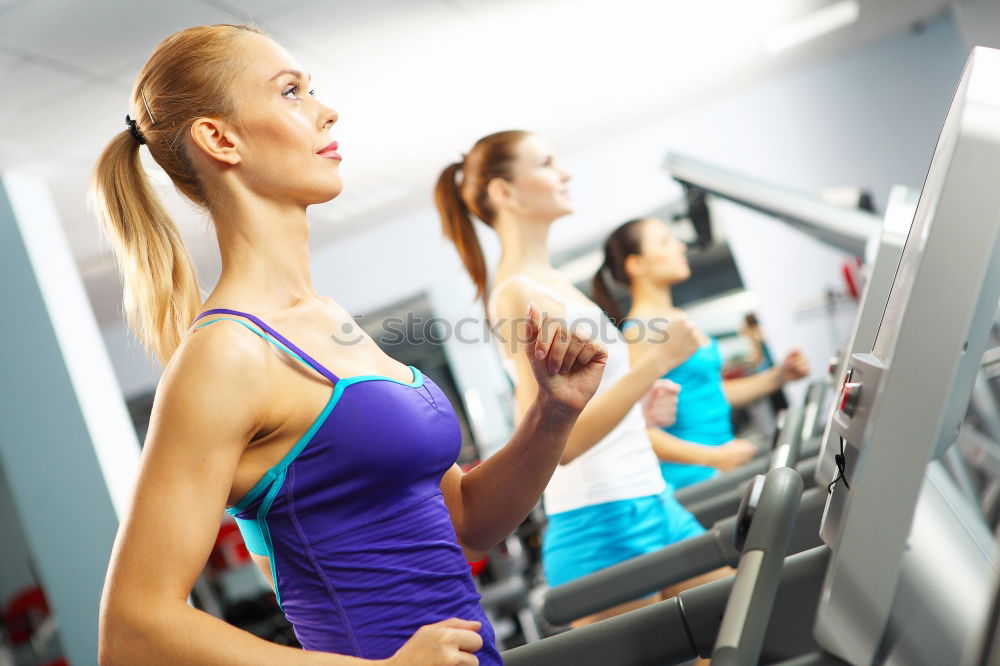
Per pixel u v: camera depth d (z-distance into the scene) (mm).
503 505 1095
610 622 1166
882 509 722
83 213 4832
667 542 1859
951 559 882
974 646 779
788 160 5859
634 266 3158
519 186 1913
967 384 782
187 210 1082
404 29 3727
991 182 674
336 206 5703
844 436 821
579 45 4348
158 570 755
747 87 5844
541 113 5238
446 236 2064
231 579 4605
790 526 930
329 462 857
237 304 909
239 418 807
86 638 3770
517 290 1826
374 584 872
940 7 5273
